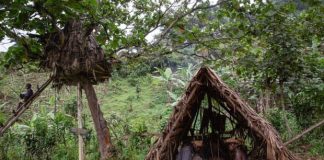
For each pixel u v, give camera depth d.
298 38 8.05
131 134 9.47
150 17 7.28
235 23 7.63
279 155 3.71
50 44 5.64
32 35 5.48
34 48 5.21
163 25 7.22
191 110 4.20
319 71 8.80
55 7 4.33
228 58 8.62
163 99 16.38
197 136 4.60
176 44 7.25
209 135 4.62
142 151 8.77
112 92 18.27
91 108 6.28
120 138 9.27
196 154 4.26
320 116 10.12
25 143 9.56
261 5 7.14
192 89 4.06
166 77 12.60
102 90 18.55
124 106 16.16
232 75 11.71
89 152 8.87
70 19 5.18
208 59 8.10
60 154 9.10
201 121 4.63
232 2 7.02
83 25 5.50
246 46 8.12
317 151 8.51
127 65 7.38
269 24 7.54
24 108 5.88
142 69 18.88
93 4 4.37
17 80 13.59
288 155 3.79
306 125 9.95
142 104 16.30
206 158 4.34
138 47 6.78
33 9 4.32
